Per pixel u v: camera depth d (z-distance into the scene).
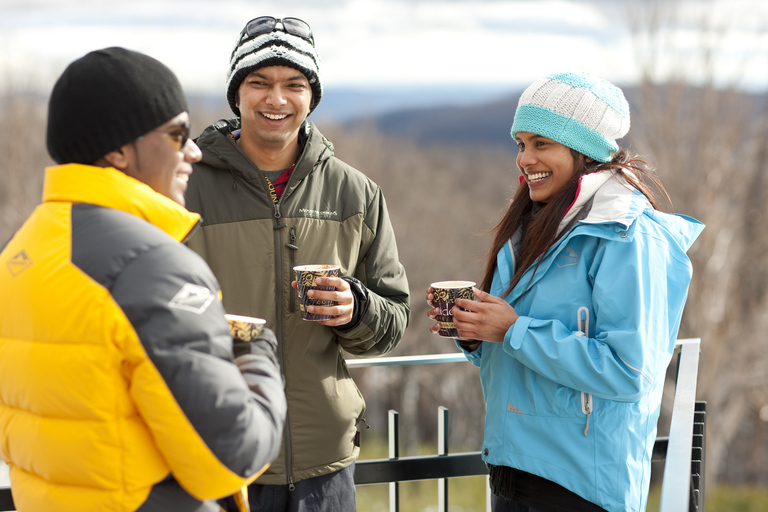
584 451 1.62
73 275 1.02
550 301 1.69
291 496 1.80
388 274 2.01
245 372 1.17
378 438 19.42
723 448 18.11
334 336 1.90
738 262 16.66
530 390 1.69
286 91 1.82
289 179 1.86
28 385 1.04
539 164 1.76
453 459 2.17
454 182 34.31
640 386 1.56
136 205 1.09
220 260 1.82
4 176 23.03
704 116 16.48
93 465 1.01
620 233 1.61
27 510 1.10
